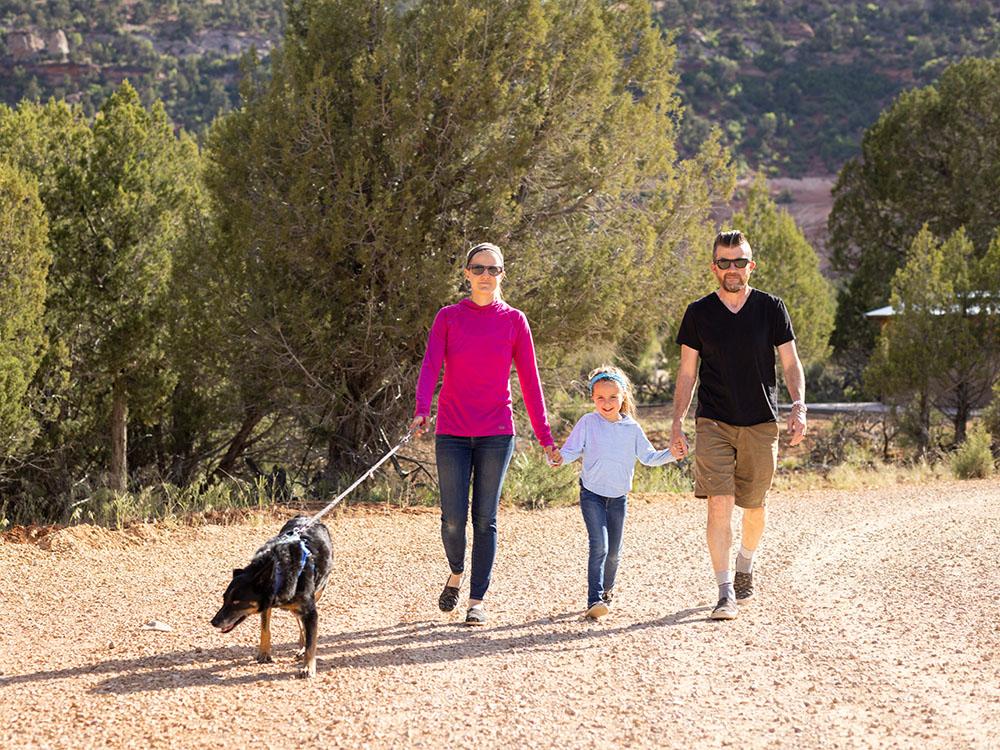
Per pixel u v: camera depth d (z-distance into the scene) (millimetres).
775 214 34250
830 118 162750
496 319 6664
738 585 7117
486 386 6641
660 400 39750
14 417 15602
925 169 40938
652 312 17062
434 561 8922
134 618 6836
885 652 5645
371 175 15281
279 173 15492
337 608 7098
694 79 167000
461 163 15406
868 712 4609
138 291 18969
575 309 15383
